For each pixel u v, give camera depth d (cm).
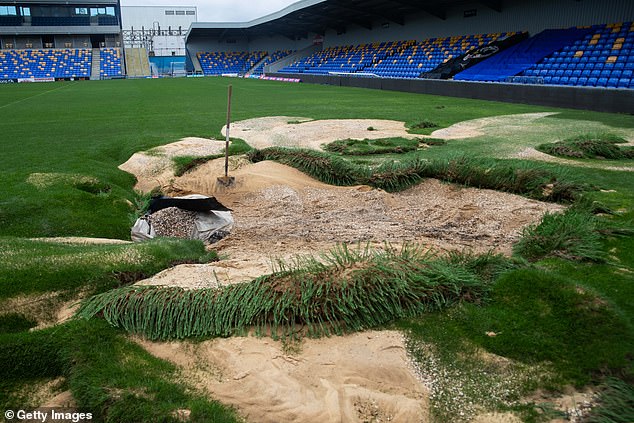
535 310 383
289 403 327
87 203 749
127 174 944
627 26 2325
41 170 901
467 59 2939
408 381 343
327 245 564
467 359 353
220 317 388
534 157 1000
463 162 824
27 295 419
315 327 382
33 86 4034
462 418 317
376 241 575
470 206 707
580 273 459
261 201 781
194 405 326
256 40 6888
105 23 5900
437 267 434
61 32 5788
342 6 3716
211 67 6619
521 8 2936
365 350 363
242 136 1347
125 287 424
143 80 4953
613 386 321
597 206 646
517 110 1844
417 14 3875
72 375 353
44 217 687
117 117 1809
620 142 1109
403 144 1162
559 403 318
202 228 640
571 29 2608
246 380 344
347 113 1856
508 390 330
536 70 2438
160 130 1458
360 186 819
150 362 365
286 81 4453
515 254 519
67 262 464
